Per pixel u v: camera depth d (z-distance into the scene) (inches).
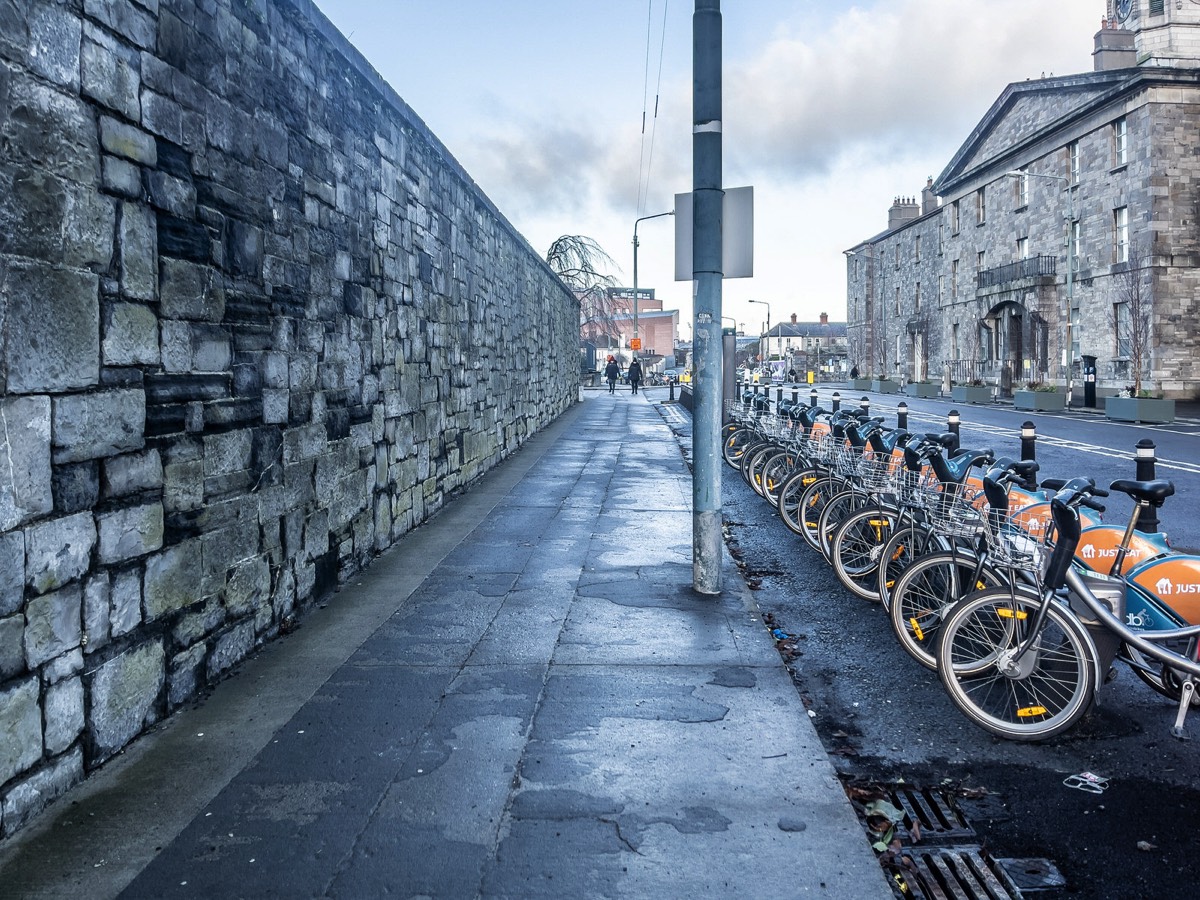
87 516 131.0
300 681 173.0
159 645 151.9
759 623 212.5
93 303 132.4
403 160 312.0
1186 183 1218.0
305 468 219.9
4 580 113.4
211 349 171.3
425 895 102.7
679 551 291.7
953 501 190.2
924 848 116.9
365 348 269.7
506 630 206.1
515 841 114.5
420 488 337.1
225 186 177.6
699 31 234.4
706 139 234.7
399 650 191.9
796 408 389.1
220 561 174.4
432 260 354.9
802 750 142.8
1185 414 1039.0
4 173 113.7
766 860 110.6
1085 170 1385.3
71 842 113.6
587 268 1628.9
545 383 808.9
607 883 105.3
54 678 123.6
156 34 151.6
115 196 138.8
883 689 176.1
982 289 1653.5
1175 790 133.5
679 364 3449.8
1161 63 1432.1
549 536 315.9
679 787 129.7
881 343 2428.6
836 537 241.1
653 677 175.5
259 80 194.5
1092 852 116.4
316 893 103.0
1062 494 150.4
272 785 129.5
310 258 224.1
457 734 147.8
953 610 158.4
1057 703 165.5
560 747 142.9
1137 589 158.6
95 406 132.8
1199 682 147.7
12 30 115.3
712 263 235.5
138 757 138.7
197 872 107.0
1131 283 1242.6
